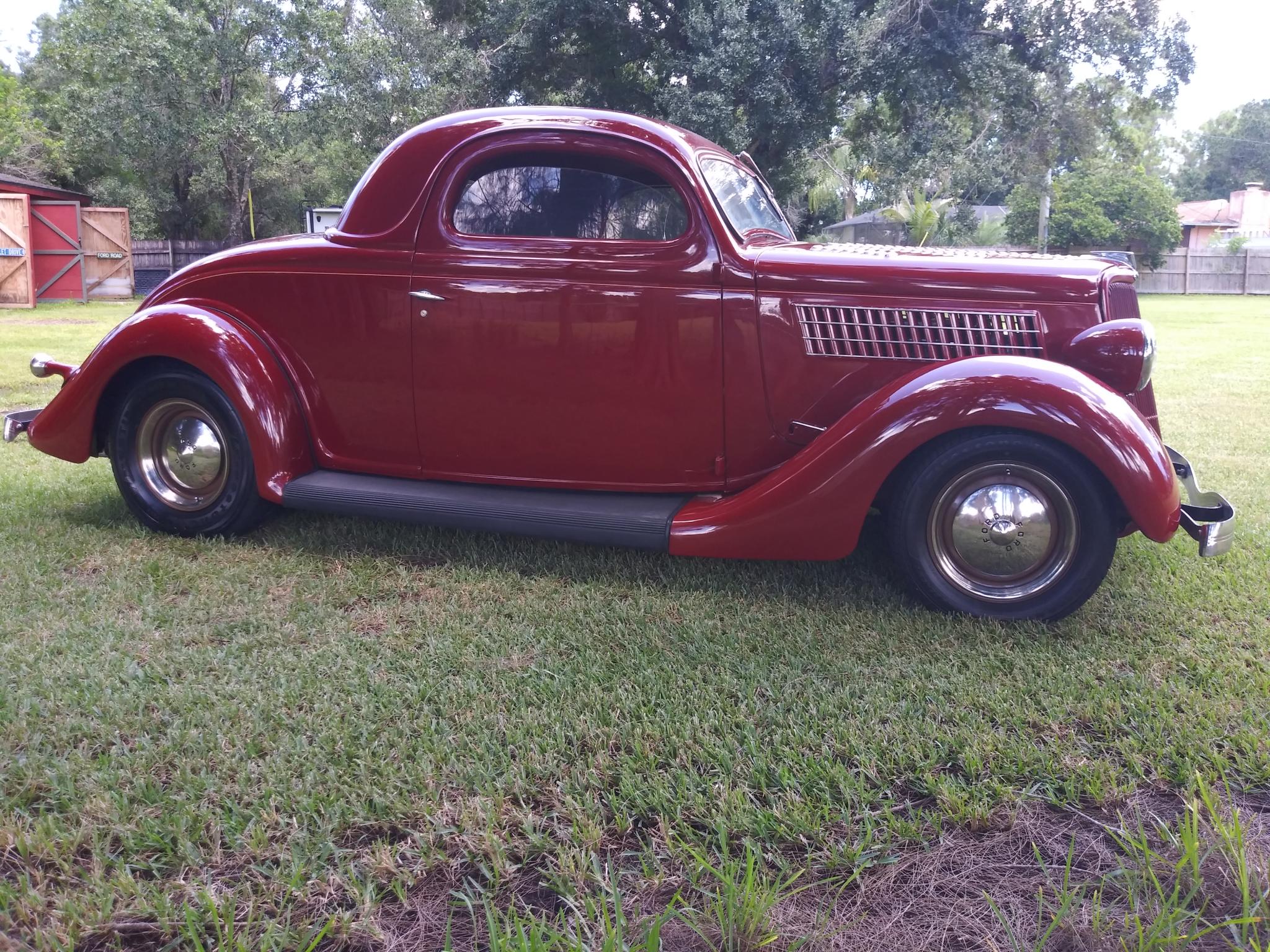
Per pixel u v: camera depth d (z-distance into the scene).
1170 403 7.30
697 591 3.22
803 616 2.99
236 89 25.89
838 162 39.66
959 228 34.00
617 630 2.85
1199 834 1.80
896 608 3.07
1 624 2.75
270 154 27.03
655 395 3.21
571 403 3.26
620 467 3.30
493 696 2.37
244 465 3.53
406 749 2.11
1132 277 3.26
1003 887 1.67
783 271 3.11
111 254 20.89
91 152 28.44
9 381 7.64
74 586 3.09
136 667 2.48
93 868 1.69
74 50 28.73
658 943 1.41
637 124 3.21
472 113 3.33
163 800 1.89
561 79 20.52
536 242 3.21
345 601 3.05
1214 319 19.22
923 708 2.36
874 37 17.19
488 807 1.87
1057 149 20.19
